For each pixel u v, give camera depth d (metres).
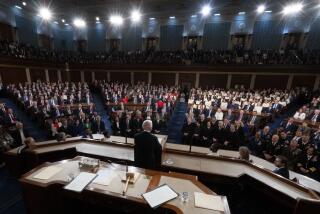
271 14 16.38
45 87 13.78
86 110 10.99
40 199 2.46
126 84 17.30
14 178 4.36
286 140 5.79
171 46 19.86
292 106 11.70
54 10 17.84
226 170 3.23
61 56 19.16
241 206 3.44
